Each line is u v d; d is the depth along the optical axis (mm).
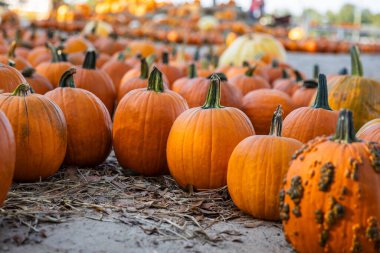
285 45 10359
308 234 1452
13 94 1900
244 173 1725
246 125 1925
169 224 1677
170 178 2080
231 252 1544
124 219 1688
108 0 14359
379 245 1408
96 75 2674
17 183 1897
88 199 1818
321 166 1446
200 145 1865
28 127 1847
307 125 1973
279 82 3086
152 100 2047
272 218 1734
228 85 2457
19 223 1612
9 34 6645
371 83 2471
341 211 1412
